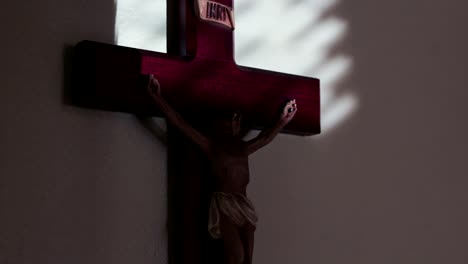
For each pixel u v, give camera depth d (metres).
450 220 2.47
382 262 2.29
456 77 2.61
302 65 2.26
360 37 2.40
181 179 1.90
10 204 1.72
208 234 1.90
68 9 1.87
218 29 1.98
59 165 1.79
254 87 2.02
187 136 1.88
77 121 1.83
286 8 2.26
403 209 2.37
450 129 2.55
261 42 2.19
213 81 1.95
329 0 2.36
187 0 1.96
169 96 1.88
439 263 2.41
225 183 1.89
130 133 1.90
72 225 1.78
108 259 1.81
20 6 1.80
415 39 2.54
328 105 2.29
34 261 1.72
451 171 2.52
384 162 2.36
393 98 2.43
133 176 1.88
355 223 2.25
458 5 2.68
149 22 1.98
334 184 2.24
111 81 1.81
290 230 2.12
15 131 1.75
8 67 1.77
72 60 1.85
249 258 1.87
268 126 2.04
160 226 1.90
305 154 2.20
